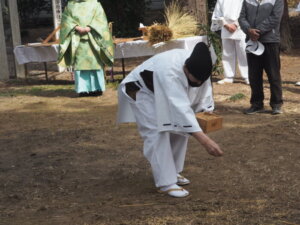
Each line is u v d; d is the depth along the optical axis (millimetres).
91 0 15094
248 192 7230
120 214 6609
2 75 19297
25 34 31906
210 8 27719
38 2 32719
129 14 25266
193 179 7914
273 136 10188
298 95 14234
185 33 15703
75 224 6367
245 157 8938
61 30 14961
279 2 11234
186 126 6309
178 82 6398
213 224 6125
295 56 22219
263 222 6141
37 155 9633
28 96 15930
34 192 7680
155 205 6859
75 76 15188
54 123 12297
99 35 14953
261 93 12148
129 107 7188
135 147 9867
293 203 6750
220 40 17281
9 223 6535
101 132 11133
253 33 11336
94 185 7883
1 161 9383
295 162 8562
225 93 14805
